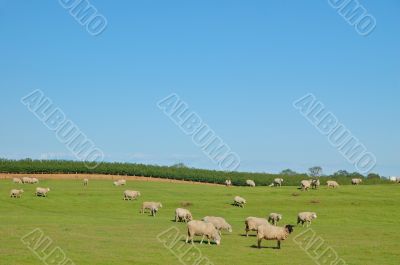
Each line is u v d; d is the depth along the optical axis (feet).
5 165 432.25
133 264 125.08
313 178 469.98
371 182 445.37
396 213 260.83
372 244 165.99
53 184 373.81
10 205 270.67
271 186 410.31
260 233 153.89
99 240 156.87
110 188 352.28
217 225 189.78
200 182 474.90
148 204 256.93
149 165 479.82
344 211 265.95
